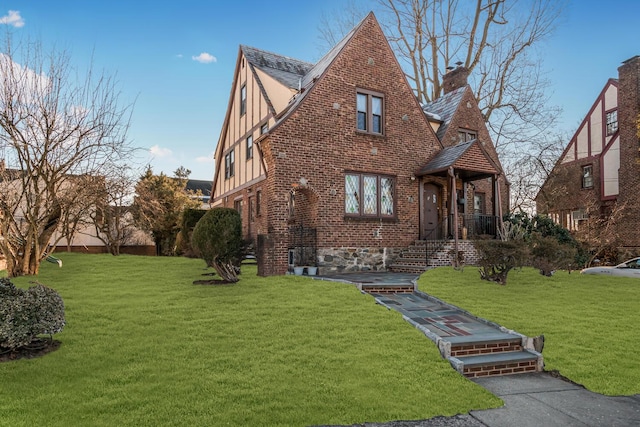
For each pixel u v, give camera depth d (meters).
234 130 23.02
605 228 22.50
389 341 6.94
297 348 6.48
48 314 6.09
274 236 12.79
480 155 15.91
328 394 5.11
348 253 15.05
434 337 7.18
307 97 14.74
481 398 5.41
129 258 17.39
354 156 15.51
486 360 6.61
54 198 13.08
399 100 16.75
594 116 26.17
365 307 8.78
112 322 7.49
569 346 7.23
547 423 4.80
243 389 5.09
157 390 4.95
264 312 8.26
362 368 5.89
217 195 26.11
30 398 4.66
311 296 9.62
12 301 5.89
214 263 11.23
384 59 16.55
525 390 5.89
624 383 6.01
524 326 7.98
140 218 21.62
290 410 4.67
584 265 19.61
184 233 20.81
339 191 15.09
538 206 28.28
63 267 14.34
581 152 26.95
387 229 15.96
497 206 16.64
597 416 5.03
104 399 4.69
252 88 20.41
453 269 13.68
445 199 17.55
